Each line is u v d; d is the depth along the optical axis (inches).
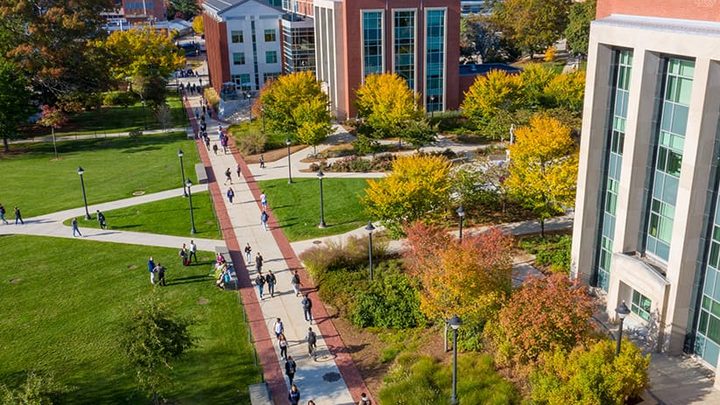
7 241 1635.1
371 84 2469.2
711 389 949.2
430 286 1031.0
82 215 1811.0
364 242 1438.2
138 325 899.4
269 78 3282.5
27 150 2566.4
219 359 1093.1
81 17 3026.6
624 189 1106.1
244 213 1796.3
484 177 1627.7
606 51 1125.7
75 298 1317.7
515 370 953.5
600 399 823.1
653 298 1047.6
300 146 2450.8
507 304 956.6
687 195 963.3
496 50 4217.5
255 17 3474.4
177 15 7504.9
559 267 1318.9
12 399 793.6
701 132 927.7
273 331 1177.4
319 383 1026.1
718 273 964.0
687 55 935.7
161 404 974.4
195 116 3157.0
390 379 1002.1
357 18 2647.6
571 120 2119.8
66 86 2955.2
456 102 2878.9
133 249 1567.4
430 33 2738.7
